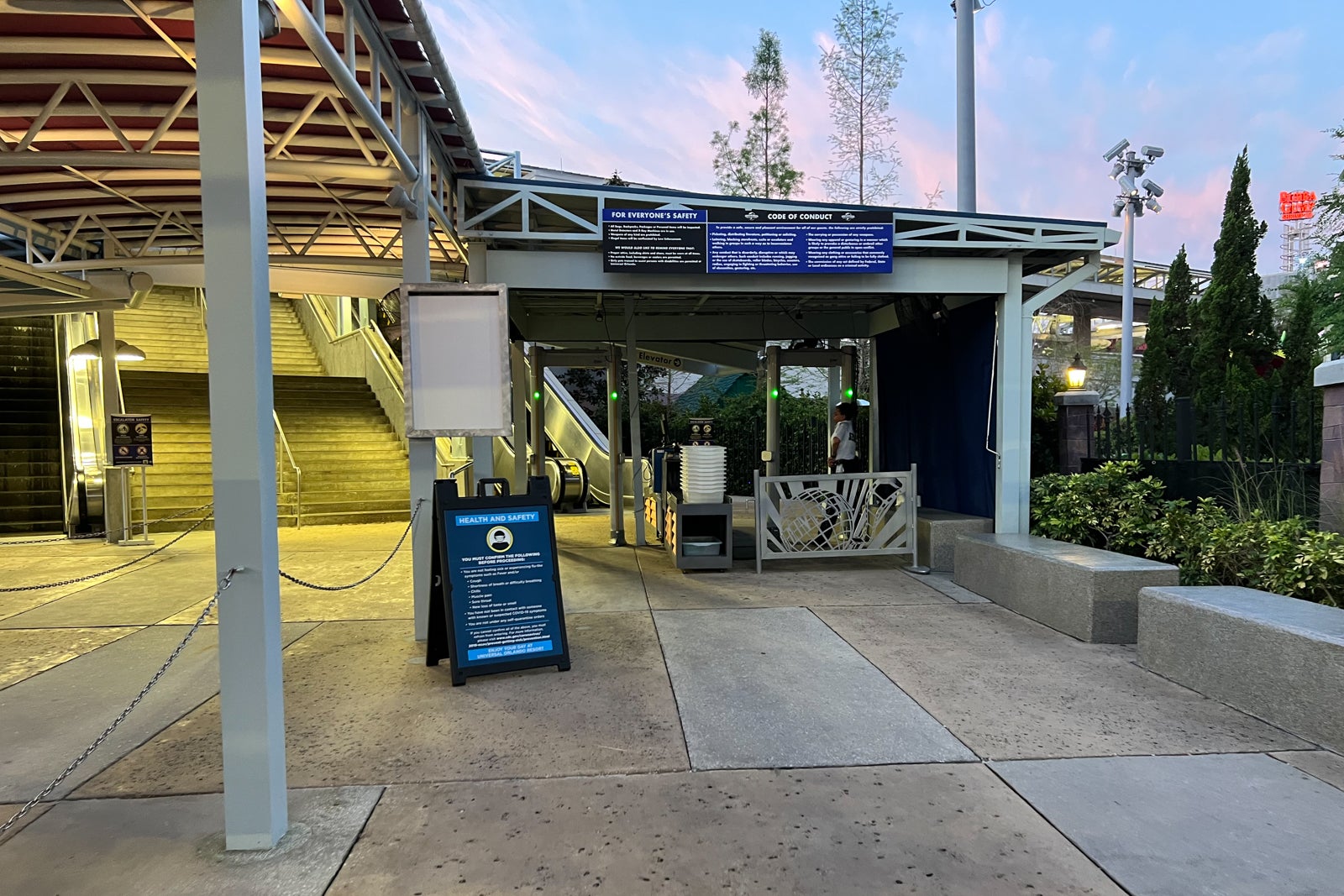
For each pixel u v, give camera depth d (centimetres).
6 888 242
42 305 906
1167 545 580
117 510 981
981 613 586
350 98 378
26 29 380
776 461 1067
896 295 776
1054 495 730
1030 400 749
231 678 263
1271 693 368
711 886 241
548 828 276
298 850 262
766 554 748
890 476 755
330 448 1352
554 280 697
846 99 1736
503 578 454
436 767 326
